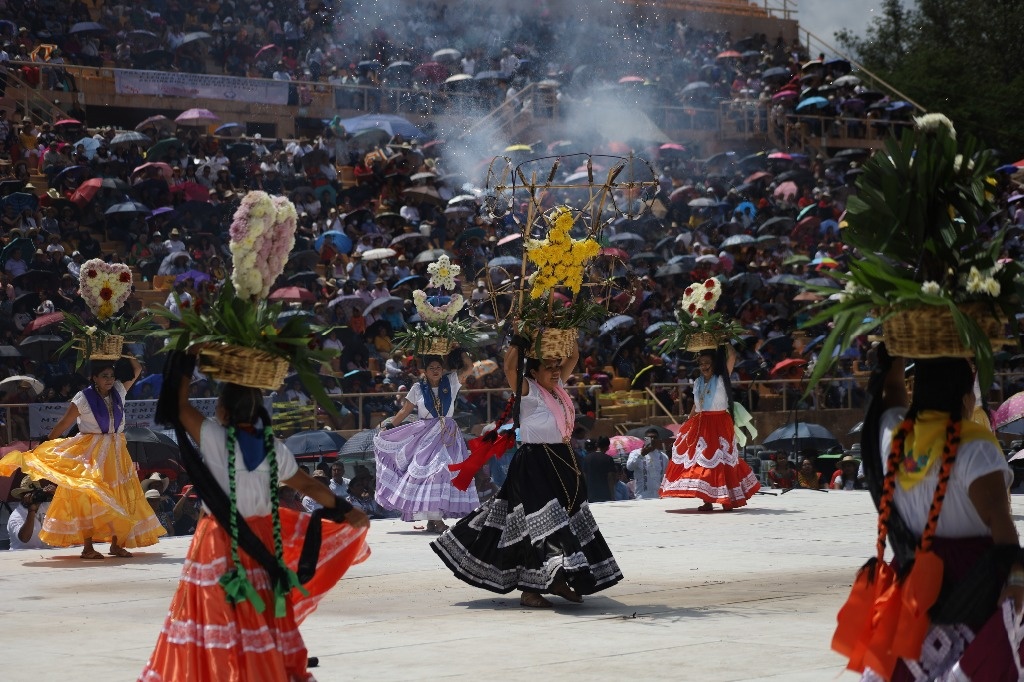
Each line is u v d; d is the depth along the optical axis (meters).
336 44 54.31
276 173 41.12
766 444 31.44
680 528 17.06
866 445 6.00
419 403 17.05
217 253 35.34
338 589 11.95
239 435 6.77
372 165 43.47
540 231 38.41
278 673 6.54
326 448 26.08
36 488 16.66
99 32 47.69
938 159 5.90
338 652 8.84
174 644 6.59
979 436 5.61
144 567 13.85
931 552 5.61
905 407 5.99
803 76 56.97
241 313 6.74
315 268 37.12
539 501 10.80
